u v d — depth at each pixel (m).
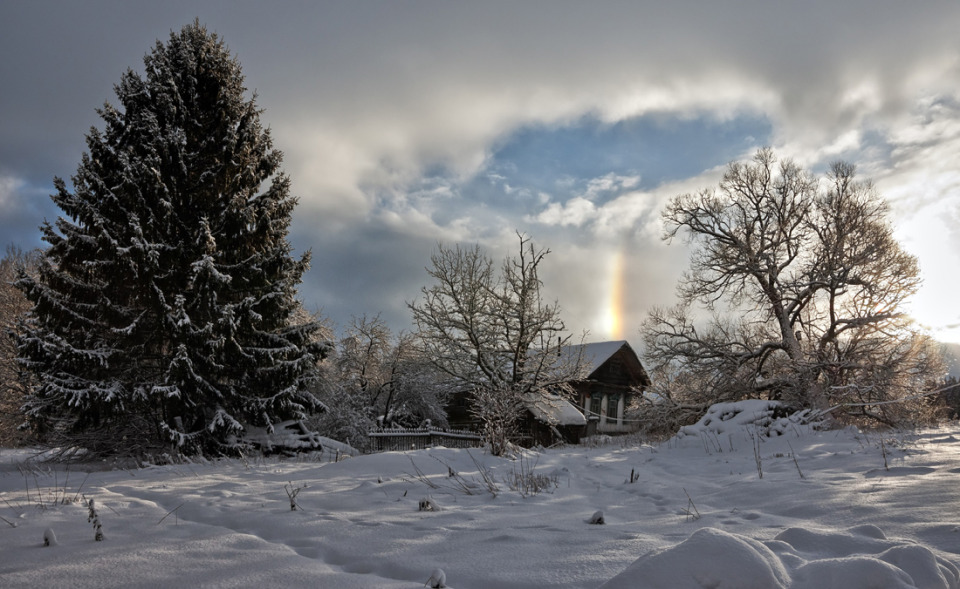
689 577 2.84
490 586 3.32
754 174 28.50
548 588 3.17
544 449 21.38
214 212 17.83
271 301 17.36
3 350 22.70
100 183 16.20
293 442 17.03
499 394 13.80
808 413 16.72
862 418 23.33
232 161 17.72
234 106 18.61
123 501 6.67
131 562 3.81
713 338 27.88
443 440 30.86
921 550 3.12
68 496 6.96
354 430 26.48
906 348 24.98
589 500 7.08
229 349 16.88
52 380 14.80
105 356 15.48
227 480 9.09
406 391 34.78
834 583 2.85
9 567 3.71
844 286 26.50
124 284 16.16
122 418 16.36
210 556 3.96
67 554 4.05
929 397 24.03
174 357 15.45
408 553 4.04
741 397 27.12
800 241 28.14
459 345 29.67
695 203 29.48
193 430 16.50
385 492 7.32
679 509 6.04
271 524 5.14
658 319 29.09
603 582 3.19
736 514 5.33
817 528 4.44
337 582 3.35
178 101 17.67
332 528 4.91
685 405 26.66
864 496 5.57
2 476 10.70
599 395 44.34
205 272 16.06
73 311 15.81
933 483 5.95
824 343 26.64
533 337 29.44
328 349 18.69
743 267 27.31
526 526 4.97
